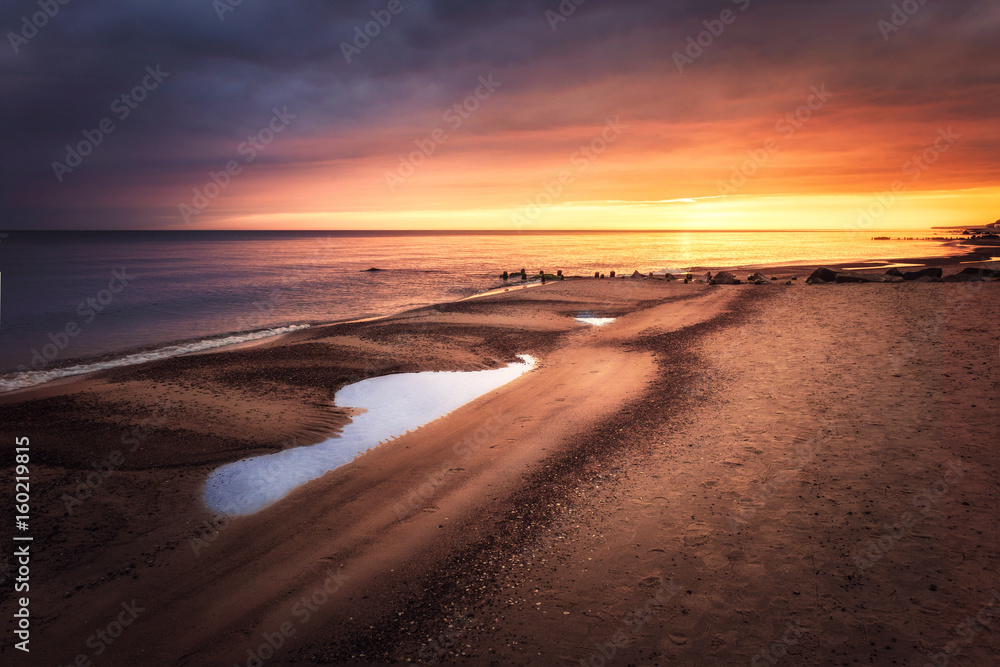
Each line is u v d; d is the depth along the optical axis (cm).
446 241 15800
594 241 14750
